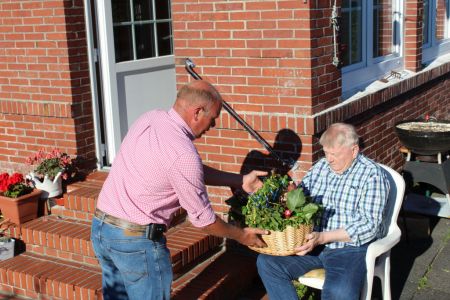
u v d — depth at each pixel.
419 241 5.91
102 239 3.72
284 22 4.85
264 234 3.90
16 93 6.18
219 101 3.71
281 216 3.93
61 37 5.76
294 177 5.00
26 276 4.97
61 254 5.27
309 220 3.91
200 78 4.97
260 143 5.04
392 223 4.43
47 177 5.74
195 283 4.80
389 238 4.24
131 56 6.46
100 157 6.20
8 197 5.55
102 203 3.76
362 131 5.90
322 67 5.00
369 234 4.07
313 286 4.18
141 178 3.58
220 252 5.32
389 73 6.88
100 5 6.06
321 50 4.96
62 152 6.04
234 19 5.05
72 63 5.82
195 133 3.71
